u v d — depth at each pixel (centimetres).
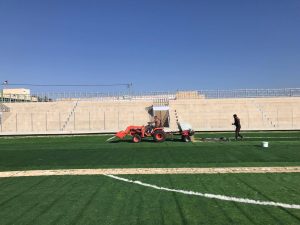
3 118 5406
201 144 2695
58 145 2914
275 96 5525
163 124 5219
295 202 1058
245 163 1744
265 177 1403
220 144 2652
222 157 1961
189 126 3047
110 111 5516
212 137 3397
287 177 1397
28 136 4234
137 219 933
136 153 2241
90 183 1367
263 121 5081
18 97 6359
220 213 970
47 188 1303
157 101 5678
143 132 3020
